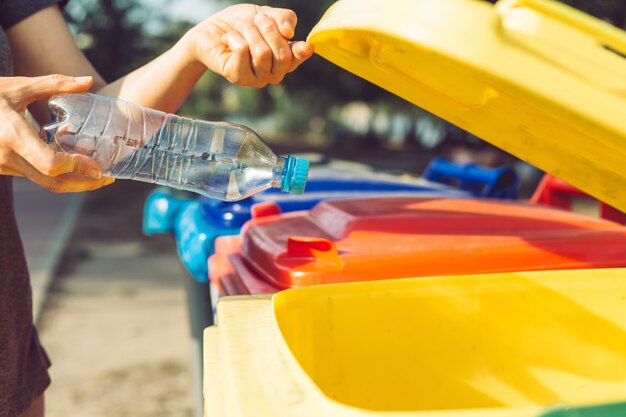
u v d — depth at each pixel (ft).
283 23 3.50
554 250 3.96
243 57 3.49
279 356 2.61
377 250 3.80
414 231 4.23
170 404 9.59
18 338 3.95
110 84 4.22
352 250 3.83
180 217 5.90
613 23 9.80
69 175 3.14
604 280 3.63
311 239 3.75
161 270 16.62
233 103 46.70
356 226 4.20
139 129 3.99
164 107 4.05
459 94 3.41
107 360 11.09
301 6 27.53
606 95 2.52
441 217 4.34
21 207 24.08
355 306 3.34
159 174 4.13
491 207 4.81
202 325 5.67
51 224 21.43
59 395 9.93
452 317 3.50
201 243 5.19
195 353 5.75
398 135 42.50
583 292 3.60
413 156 35.88
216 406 2.46
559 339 3.59
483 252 3.84
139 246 19.12
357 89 33.14
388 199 4.91
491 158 23.71
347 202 4.79
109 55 31.09
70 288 15.05
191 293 5.71
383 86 3.75
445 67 3.10
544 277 3.58
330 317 3.30
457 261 3.80
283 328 3.10
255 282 3.81
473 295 3.52
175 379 10.36
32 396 4.13
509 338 3.56
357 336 3.35
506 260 3.89
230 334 2.87
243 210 5.36
